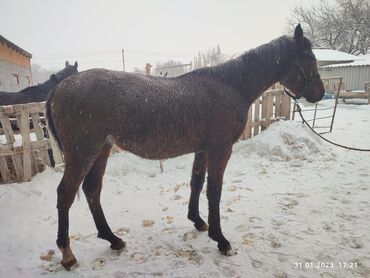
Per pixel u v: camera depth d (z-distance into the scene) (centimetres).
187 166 540
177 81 264
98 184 275
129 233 313
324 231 307
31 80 1897
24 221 331
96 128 232
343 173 480
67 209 247
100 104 229
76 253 277
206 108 258
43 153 450
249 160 559
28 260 266
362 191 403
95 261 263
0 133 488
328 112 1130
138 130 239
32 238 299
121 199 401
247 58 288
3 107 396
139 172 502
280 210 357
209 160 275
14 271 250
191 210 316
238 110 277
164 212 362
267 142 579
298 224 323
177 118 248
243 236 302
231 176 488
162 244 292
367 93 1396
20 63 1567
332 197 388
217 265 259
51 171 446
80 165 239
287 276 242
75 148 237
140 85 242
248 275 244
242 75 283
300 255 268
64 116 234
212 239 286
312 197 392
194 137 261
